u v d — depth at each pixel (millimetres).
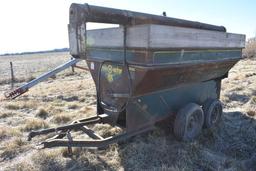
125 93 3471
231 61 4781
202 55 3875
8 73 18859
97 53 3832
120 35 3268
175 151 3723
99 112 4219
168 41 3105
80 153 3664
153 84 3352
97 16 3180
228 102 6609
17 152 3834
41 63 31547
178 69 3465
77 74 15938
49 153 3602
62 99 7668
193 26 4461
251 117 5320
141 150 3691
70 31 3496
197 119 4293
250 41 24234
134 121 3508
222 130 4703
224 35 4328
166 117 4004
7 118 5660
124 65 3260
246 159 3777
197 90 4520
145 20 3643
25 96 8094
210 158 3604
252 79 9828
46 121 5391
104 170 3270
